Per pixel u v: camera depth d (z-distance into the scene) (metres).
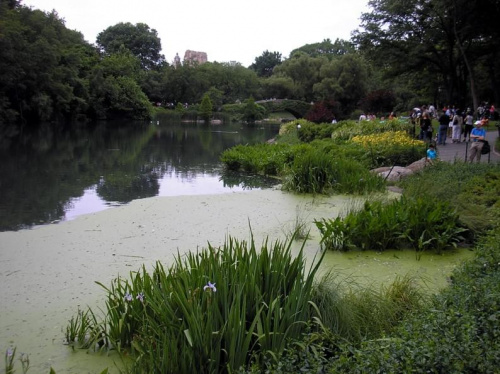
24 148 24.80
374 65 43.25
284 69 92.25
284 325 3.75
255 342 3.60
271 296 3.76
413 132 23.41
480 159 15.42
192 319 3.47
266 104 78.31
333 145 19.25
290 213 10.24
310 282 4.12
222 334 3.46
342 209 10.60
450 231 7.55
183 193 13.34
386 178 13.34
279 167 16.95
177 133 42.12
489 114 34.47
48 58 44.53
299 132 29.66
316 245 7.73
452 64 38.78
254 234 8.41
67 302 5.44
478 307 3.81
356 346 3.90
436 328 3.30
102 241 7.89
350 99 72.56
